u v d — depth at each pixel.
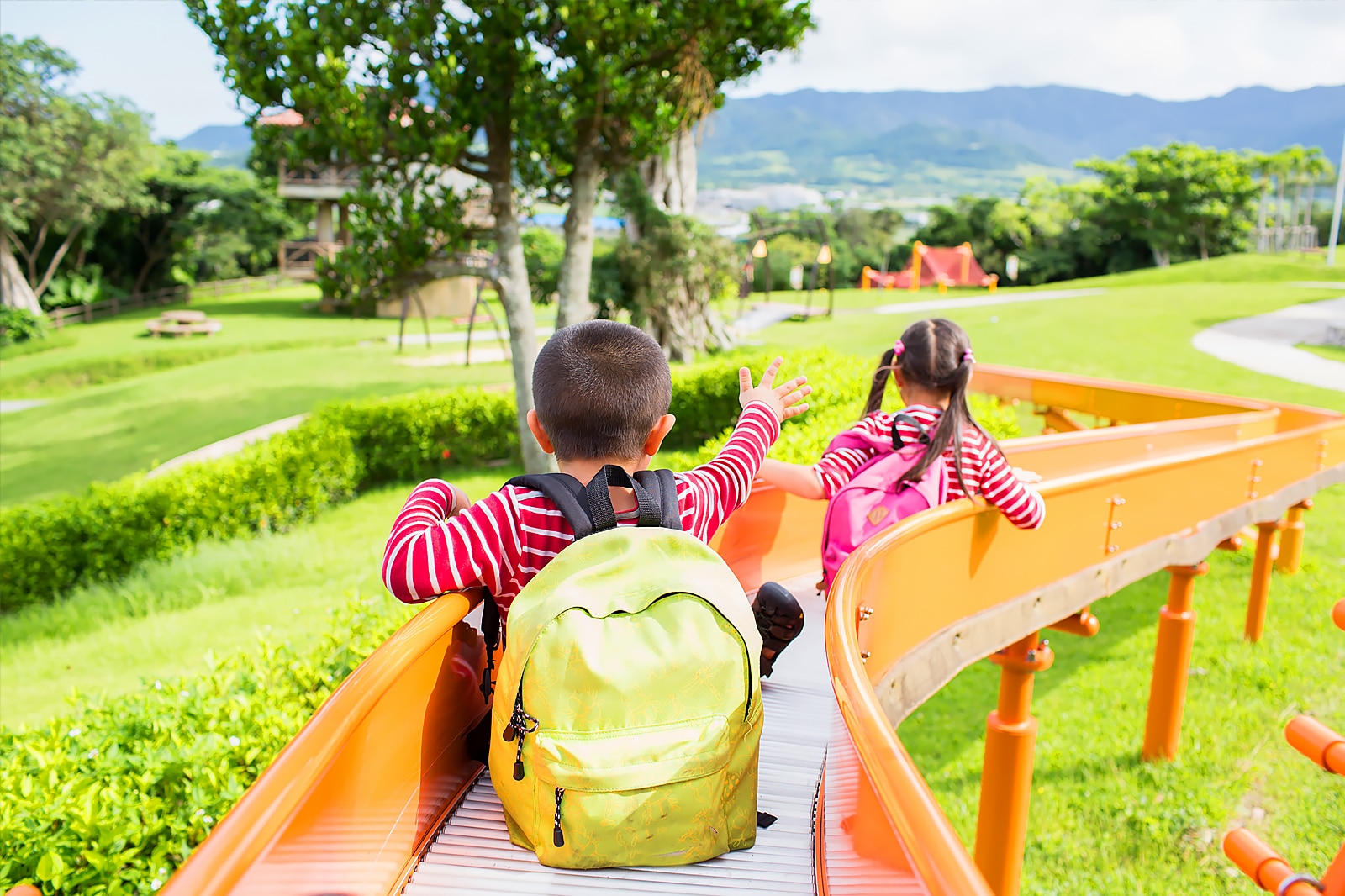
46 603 8.45
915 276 54.59
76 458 16.39
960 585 3.11
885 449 2.92
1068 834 5.28
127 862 2.91
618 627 1.37
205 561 8.59
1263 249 58.59
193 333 30.83
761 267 44.25
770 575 3.27
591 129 9.53
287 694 3.92
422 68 8.70
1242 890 4.77
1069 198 65.31
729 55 9.29
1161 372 15.72
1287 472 6.19
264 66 8.20
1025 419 12.89
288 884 1.07
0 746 3.49
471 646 1.83
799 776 2.00
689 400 12.16
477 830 1.69
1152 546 4.61
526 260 15.30
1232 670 6.91
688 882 1.52
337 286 9.18
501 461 12.38
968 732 6.48
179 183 46.06
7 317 32.75
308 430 10.95
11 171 36.69
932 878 0.89
